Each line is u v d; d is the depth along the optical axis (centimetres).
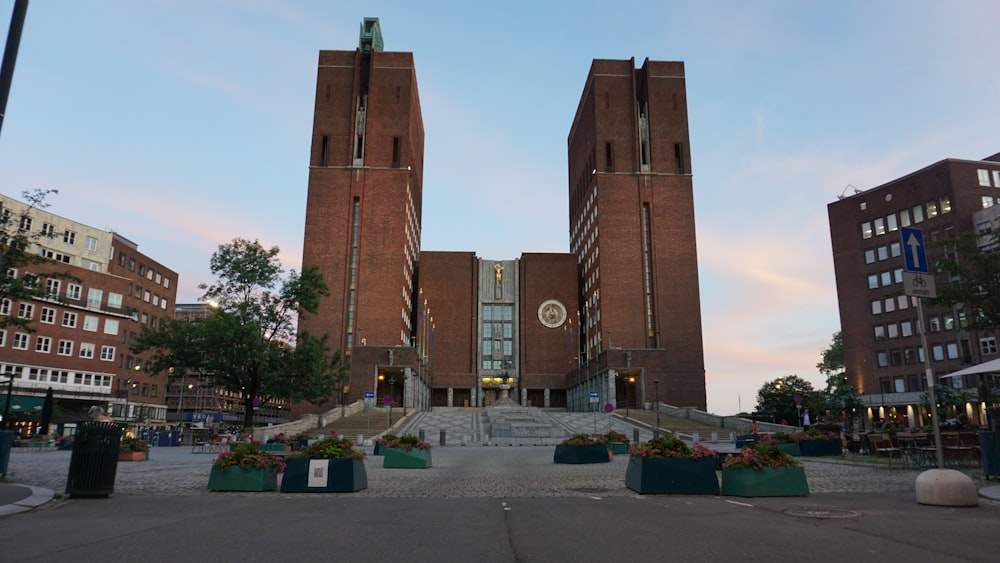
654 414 6981
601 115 10150
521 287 11219
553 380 10794
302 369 4238
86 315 6875
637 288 9488
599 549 710
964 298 2591
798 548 711
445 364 10862
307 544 736
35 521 911
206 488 1428
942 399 6500
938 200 7844
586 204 10875
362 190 9319
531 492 1381
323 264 9038
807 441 2798
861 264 8656
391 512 1027
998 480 1470
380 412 7019
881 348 8281
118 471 1936
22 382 6025
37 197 2425
